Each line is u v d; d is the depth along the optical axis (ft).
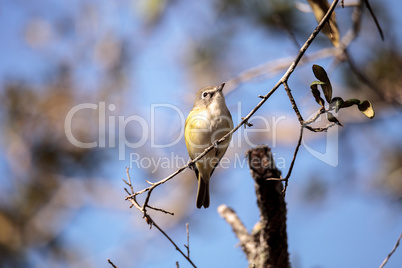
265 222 19.77
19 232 45.09
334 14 20.58
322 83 15.43
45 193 45.93
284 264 19.92
